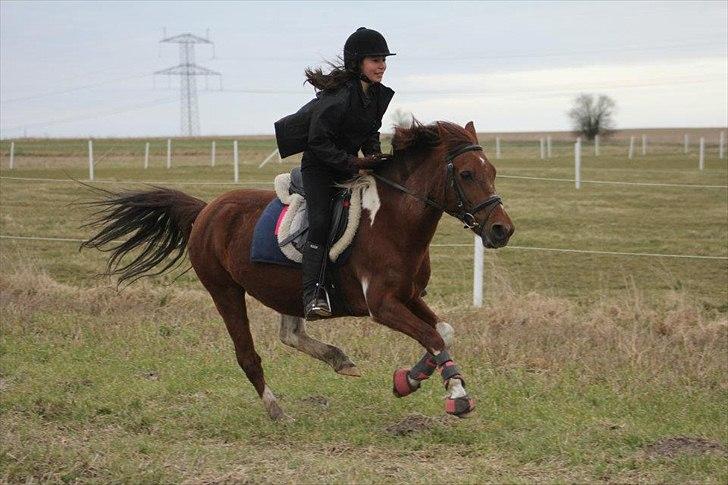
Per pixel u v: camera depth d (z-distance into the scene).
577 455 6.15
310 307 6.88
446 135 6.56
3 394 7.97
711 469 5.87
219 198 7.96
